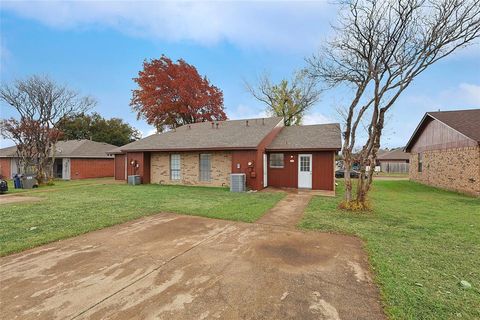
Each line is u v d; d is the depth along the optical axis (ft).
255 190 40.16
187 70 90.17
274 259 12.91
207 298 9.21
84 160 75.25
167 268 11.75
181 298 9.21
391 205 28.50
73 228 18.13
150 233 17.35
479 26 20.79
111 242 15.43
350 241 15.87
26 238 15.83
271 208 25.98
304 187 43.39
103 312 8.35
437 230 18.16
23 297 9.21
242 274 11.18
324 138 45.14
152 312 8.36
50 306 8.66
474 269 11.71
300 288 9.98
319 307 8.71
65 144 82.38
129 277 10.82
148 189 41.52
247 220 20.89
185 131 57.26
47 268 11.71
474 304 8.89
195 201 29.73
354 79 26.68
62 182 60.70
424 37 22.52
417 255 13.35
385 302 8.98
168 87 87.56
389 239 16.08
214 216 22.20
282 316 8.21
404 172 118.62
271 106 91.04
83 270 11.50
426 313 8.36
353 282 10.48
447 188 44.47
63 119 59.36
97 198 31.89
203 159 46.83
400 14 22.54
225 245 14.98
